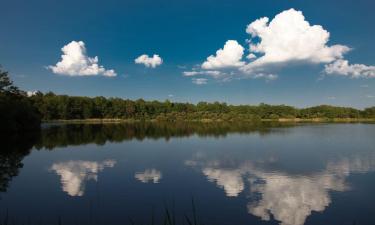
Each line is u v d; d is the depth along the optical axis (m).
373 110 199.38
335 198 23.39
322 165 36.19
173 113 184.00
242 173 31.92
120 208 20.91
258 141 62.50
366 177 29.98
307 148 51.41
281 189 25.81
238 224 18.30
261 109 192.75
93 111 180.50
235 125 128.62
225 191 25.14
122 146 55.44
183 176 30.61
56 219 19.00
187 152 47.56
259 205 21.72
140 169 34.22
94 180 29.02
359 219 19.23
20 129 82.88
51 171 33.25
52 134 79.44
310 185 27.09
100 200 22.64
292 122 167.50
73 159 41.22
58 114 166.38
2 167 35.47
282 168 34.47
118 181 28.55
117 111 187.88
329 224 18.52
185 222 18.53
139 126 122.00
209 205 21.61
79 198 23.28
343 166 35.59
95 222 18.48
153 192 24.86
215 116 178.88
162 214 19.80
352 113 198.50
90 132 87.88
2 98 76.94
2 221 18.59
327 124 140.62
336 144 56.94
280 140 64.12
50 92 180.25
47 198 23.23
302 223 18.58
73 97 179.00
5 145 55.72
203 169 34.06
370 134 77.94
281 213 20.12
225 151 48.19
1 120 73.75
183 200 22.70
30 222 18.50
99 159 41.16
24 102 89.81
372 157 41.62
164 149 51.19
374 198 23.22
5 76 83.56
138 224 18.20
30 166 36.12
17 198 23.30
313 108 199.25
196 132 87.06
